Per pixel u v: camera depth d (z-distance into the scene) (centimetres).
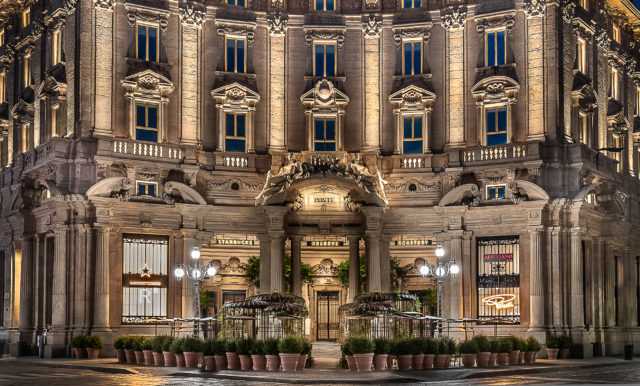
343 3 6888
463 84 6700
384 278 6619
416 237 7481
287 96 6812
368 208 6481
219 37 6725
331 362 5238
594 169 6631
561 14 6531
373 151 6744
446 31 6762
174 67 6569
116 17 6362
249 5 6819
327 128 6838
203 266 6350
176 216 6400
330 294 7638
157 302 6331
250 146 6712
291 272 6612
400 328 5291
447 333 6400
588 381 4119
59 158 6169
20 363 5659
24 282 6606
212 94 6656
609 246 7025
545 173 6400
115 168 6231
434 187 6675
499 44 6650
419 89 6725
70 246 6116
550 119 6456
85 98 6222
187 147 6500
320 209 6588
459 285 6494
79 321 6053
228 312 5509
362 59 6838
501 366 4962
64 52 6462
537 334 6194
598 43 7175
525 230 6347
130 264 6244
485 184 6544
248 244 7650
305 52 6831
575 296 6319
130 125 6344
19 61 7262
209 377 4366
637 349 7444
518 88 6531
